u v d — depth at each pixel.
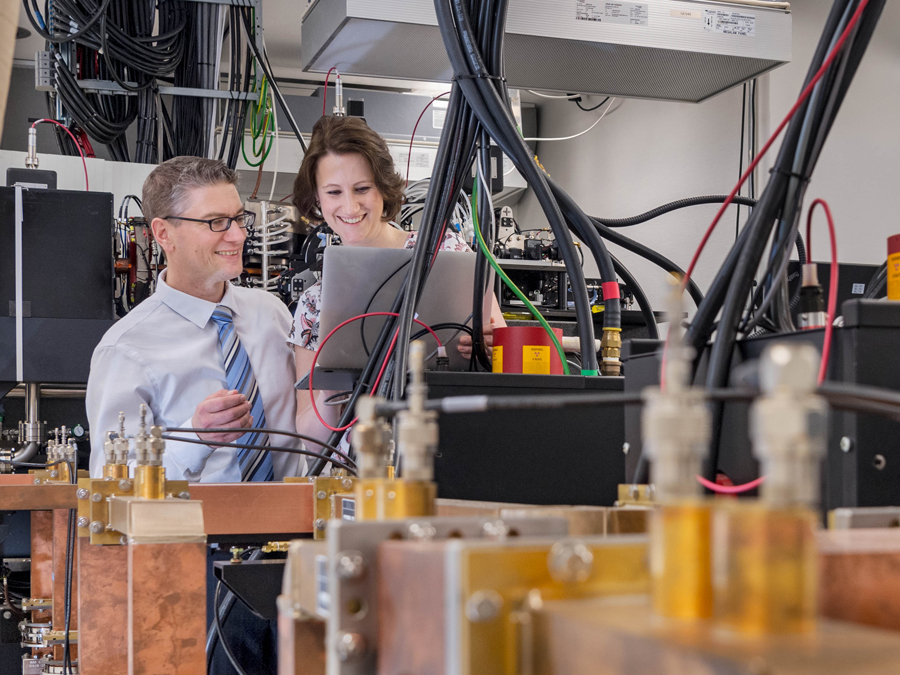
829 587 0.39
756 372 0.31
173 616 0.82
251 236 3.03
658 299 4.59
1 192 2.60
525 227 5.70
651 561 0.31
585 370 1.23
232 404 1.81
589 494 1.17
